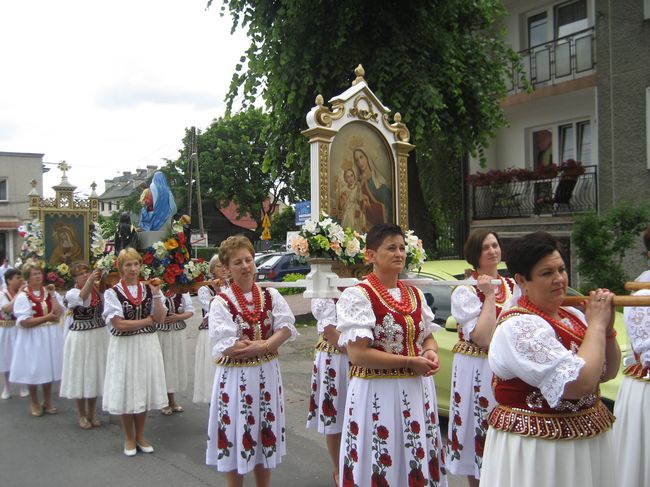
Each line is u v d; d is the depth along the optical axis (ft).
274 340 12.70
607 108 37.63
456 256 48.32
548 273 7.41
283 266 60.54
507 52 39.01
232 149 103.40
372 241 10.10
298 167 40.22
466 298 12.09
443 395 18.03
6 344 25.07
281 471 15.98
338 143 14.74
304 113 36.19
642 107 35.91
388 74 33.06
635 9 36.06
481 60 36.76
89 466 16.60
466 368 12.32
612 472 7.54
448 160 48.01
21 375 21.91
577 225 30.91
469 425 12.28
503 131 48.52
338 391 14.51
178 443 18.58
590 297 7.40
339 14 32.86
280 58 34.35
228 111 38.32
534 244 7.45
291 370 28.32
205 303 20.18
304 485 15.02
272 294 13.35
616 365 8.02
